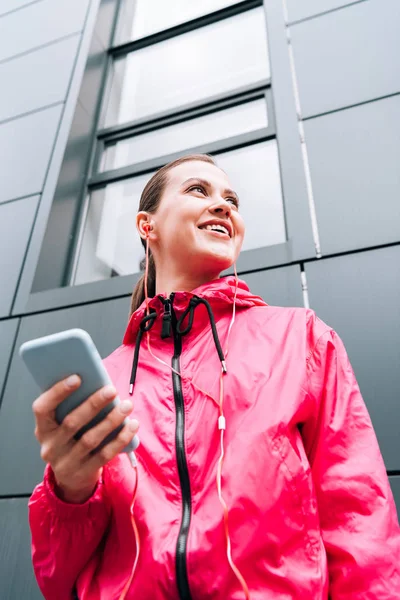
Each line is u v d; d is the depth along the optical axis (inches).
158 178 55.9
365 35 101.3
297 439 30.1
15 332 92.3
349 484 28.2
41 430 24.5
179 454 30.0
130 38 171.2
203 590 24.1
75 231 114.9
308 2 116.8
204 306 41.1
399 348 63.4
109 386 23.6
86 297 91.2
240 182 106.3
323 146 89.1
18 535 68.4
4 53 157.2
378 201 77.9
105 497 31.3
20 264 102.0
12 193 115.9
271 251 80.3
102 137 137.0
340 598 24.8
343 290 71.3
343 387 34.2
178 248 46.8
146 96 148.5
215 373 34.7
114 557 29.2
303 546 26.2
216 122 125.6
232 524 25.6
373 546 25.1
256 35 144.1
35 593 63.0
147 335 41.3
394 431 57.9
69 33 151.2
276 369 33.4
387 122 86.4
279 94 102.3
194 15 164.9
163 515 27.5
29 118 131.3
